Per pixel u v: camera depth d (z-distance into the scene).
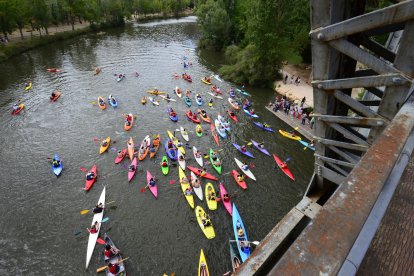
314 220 1.62
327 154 6.07
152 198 23.47
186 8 128.75
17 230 20.75
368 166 1.98
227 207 22.78
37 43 62.44
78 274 17.92
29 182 24.81
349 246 1.47
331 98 5.24
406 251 2.07
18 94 40.31
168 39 72.06
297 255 1.44
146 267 18.33
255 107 38.84
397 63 3.93
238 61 49.75
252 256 4.51
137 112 36.06
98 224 21.00
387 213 2.35
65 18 82.00
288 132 33.16
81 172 25.95
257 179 26.09
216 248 19.70
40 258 18.88
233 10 64.12
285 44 43.69
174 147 29.55
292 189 25.27
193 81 46.25
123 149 29.05
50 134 31.23
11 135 31.00
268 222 21.97
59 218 21.66
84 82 44.53
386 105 4.39
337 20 4.32
